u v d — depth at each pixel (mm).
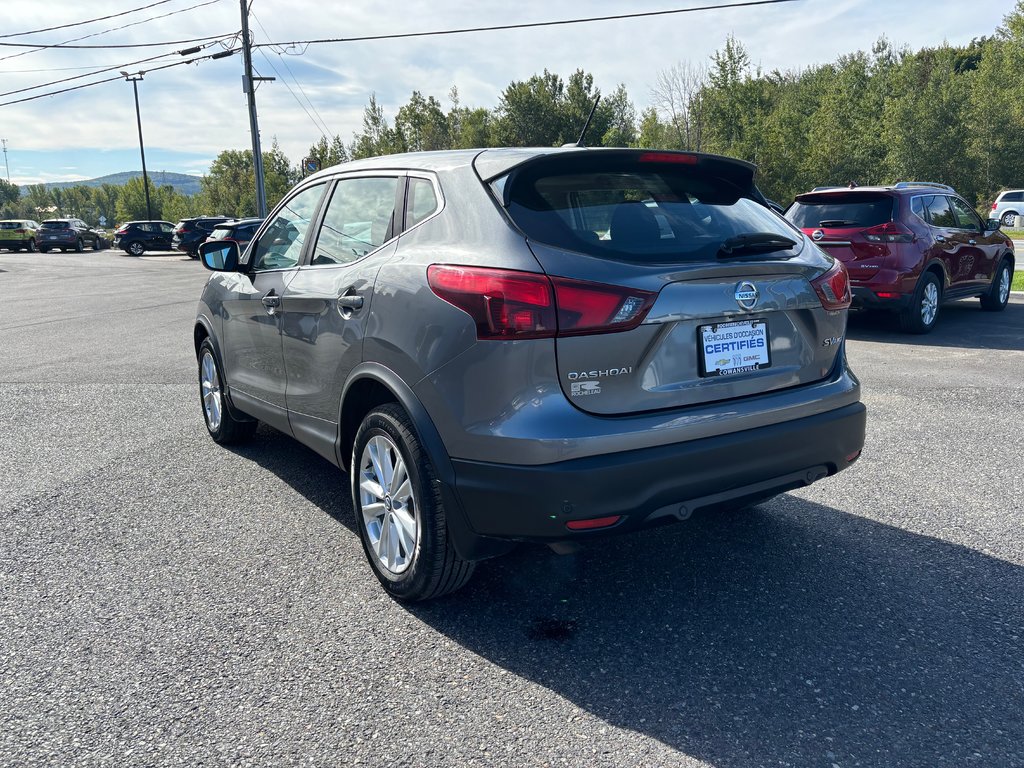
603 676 2729
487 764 2295
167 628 3105
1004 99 44438
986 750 2309
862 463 4922
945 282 10016
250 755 2350
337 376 3529
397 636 3021
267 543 3916
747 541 3820
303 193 4359
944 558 3590
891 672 2711
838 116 45719
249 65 30172
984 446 5203
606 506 2646
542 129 64312
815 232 9773
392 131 67250
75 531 4086
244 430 5473
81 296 17891
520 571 3566
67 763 2322
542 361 2650
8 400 7137
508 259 2725
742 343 2996
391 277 3146
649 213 3023
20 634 3072
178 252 40719
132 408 6762
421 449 2992
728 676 2709
